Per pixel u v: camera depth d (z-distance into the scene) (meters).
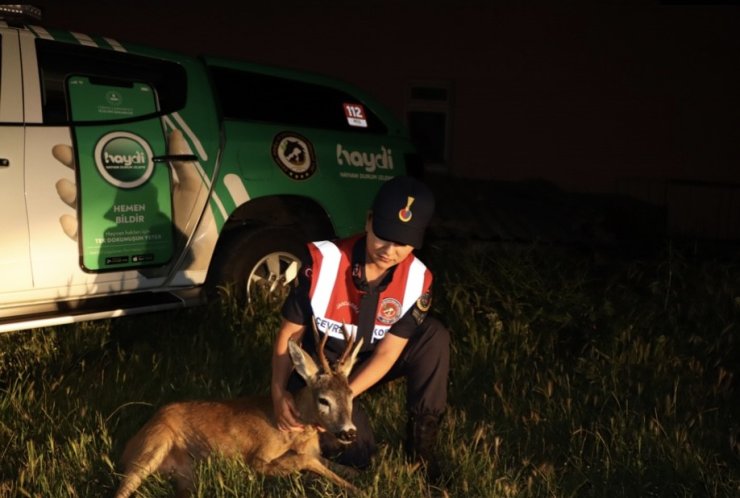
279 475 3.64
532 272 6.27
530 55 14.16
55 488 3.63
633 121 14.20
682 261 6.68
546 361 5.32
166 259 5.66
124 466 3.75
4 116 4.98
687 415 4.47
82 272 5.27
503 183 13.85
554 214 11.55
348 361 3.56
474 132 14.30
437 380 3.93
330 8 14.02
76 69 5.32
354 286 3.70
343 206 6.45
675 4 13.99
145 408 4.57
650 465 3.99
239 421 3.74
